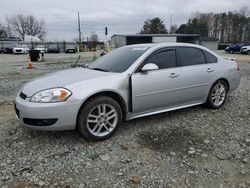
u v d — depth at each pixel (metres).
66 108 3.65
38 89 3.79
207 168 3.31
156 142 3.99
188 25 87.06
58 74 4.45
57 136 4.15
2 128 4.50
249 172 3.23
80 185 2.96
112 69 4.46
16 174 3.15
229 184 3.01
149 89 4.39
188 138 4.13
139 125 4.62
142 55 4.47
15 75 11.94
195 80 5.02
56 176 3.12
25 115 3.70
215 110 5.51
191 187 2.95
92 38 77.12
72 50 45.94
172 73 4.66
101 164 3.38
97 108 3.96
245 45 36.62
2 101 6.48
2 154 3.61
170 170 3.26
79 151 3.70
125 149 3.76
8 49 40.88
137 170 3.25
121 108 4.25
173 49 4.85
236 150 3.77
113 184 2.98
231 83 5.75
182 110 5.46
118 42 39.19
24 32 93.38
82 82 3.88
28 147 3.80
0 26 89.56
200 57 5.26
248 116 5.20
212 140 4.08
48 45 55.34
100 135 3.99
